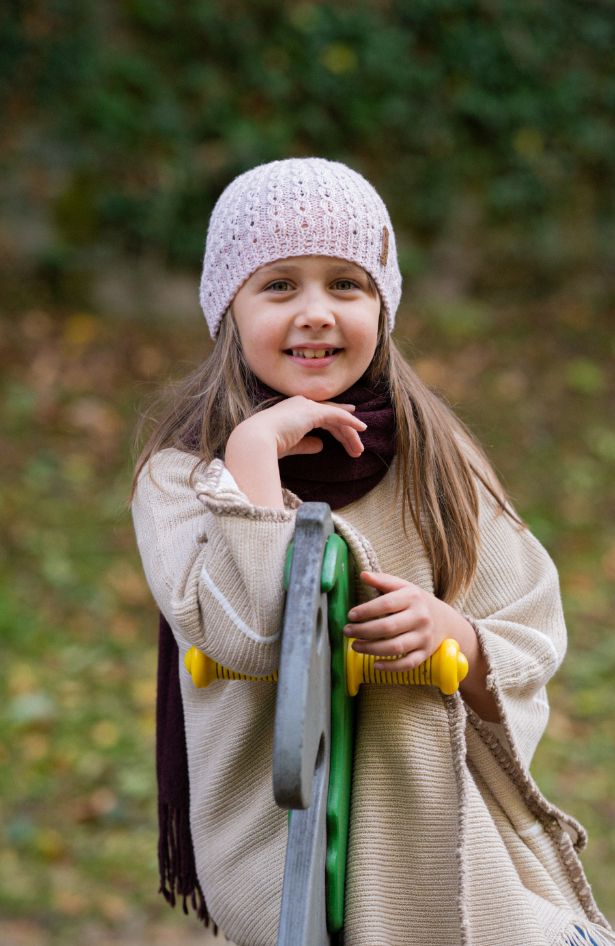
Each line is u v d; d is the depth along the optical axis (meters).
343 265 1.72
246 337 1.73
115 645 5.06
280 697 1.29
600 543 5.92
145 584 5.45
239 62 7.64
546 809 1.73
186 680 1.81
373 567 1.56
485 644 1.64
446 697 1.63
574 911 1.71
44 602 5.24
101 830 4.09
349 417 1.64
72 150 7.32
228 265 1.77
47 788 4.25
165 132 7.43
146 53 7.55
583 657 5.18
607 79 8.15
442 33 7.95
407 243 7.79
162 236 7.32
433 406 1.83
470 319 7.52
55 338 6.87
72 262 7.20
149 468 1.76
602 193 8.06
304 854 1.43
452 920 1.59
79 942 3.52
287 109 7.70
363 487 1.75
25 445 6.13
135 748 4.48
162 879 1.97
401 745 1.64
